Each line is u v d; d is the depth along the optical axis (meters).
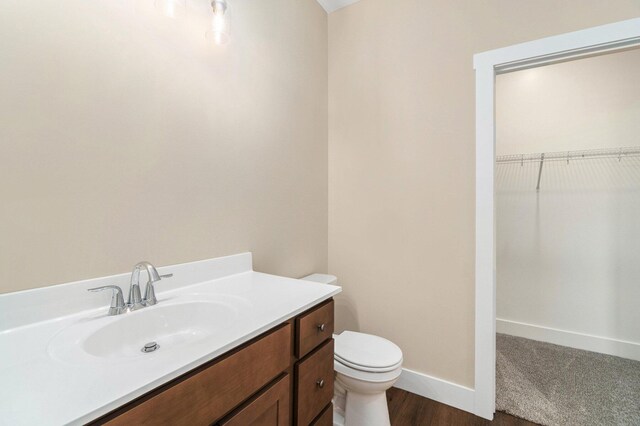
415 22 1.79
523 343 2.47
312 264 1.95
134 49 0.99
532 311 2.57
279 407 0.85
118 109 0.95
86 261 0.88
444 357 1.70
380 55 1.92
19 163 0.75
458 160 1.66
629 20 1.29
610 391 1.80
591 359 2.20
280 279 1.27
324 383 1.05
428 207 1.75
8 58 0.73
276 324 0.82
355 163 2.02
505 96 2.68
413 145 1.80
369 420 1.34
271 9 1.59
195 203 1.19
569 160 2.44
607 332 2.29
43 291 0.79
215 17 1.22
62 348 0.66
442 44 1.71
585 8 1.37
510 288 2.66
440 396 1.69
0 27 0.72
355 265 2.03
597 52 1.39
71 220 0.85
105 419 0.47
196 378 0.62
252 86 1.46
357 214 2.02
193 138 1.18
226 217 1.33
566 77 2.45
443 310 1.70
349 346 1.47
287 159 1.71
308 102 1.90
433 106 1.73
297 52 1.80
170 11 1.10
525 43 1.48
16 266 0.75
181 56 1.14
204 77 1.23
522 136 2.61
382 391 1.35
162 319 0.92
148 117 1.03
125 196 0.97
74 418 0.43
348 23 2.05
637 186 2.21
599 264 2.33
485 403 1.56
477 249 1.58
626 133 2.24
